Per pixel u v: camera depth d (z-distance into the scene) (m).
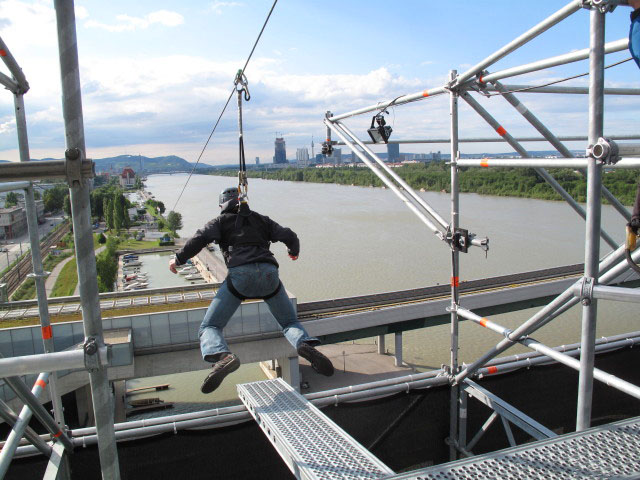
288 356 22.73
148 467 4.84
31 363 2.42
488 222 66.00
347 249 54.09
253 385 5.09
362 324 24.30
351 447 3.63
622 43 3.83
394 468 5.58
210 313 4.07
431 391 5.61
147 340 21.09
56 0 2.17
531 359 5.89
